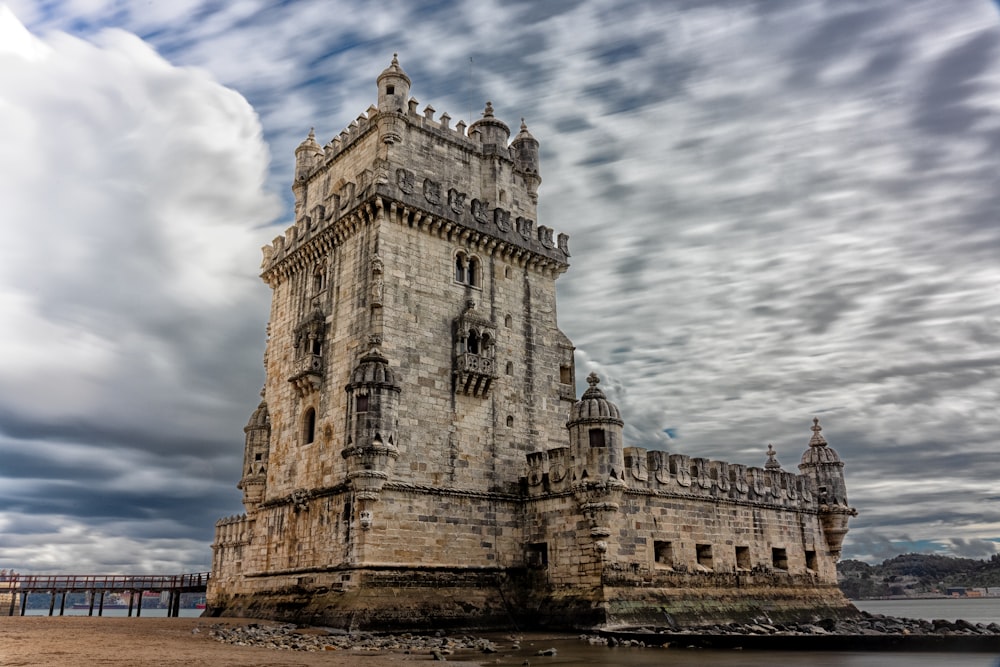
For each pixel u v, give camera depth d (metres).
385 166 45.56
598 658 27.31
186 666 20.75
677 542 44.06
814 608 51.41
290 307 51.06
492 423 45.56
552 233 52.88
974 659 26.66
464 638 34.53
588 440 41.19
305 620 38.81
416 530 40.03
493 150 52.12
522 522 44.94
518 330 48.91
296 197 55.78
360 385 39.91
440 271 45.69
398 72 48.03
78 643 27.77
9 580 66.00
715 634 32.78
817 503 57.06
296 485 45.34
